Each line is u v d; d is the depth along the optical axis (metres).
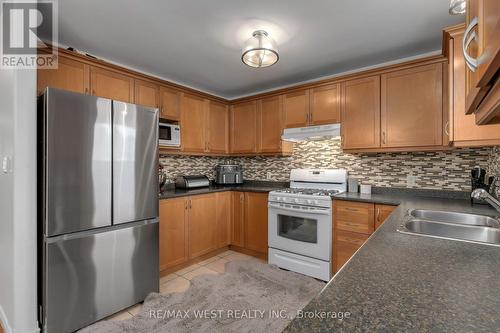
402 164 2.68
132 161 2.06
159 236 2.35
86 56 2.27
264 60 2.14
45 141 1.65
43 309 1.68
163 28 2.05
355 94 2.69
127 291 2.05
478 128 1.66
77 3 1.72
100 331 1.76
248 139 3.56
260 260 3.06
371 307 0.57
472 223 1.64
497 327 0.49
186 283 2.48
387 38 2.23
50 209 1.66
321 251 2.53
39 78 2.05
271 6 1.78
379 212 2.27
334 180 3.00
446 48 1.86
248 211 3.22
